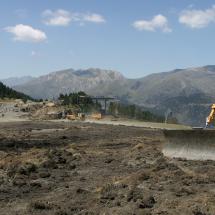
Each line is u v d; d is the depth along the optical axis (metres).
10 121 88.25
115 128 66.31
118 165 26.08
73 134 52.94
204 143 26.66
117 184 18.75
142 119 105.06
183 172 21.41
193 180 19.91
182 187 18.30
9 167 23.95
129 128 67.38
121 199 16.52
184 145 27.50
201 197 16.25
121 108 110.50
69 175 22.81
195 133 26.92
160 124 83.31
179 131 27.50
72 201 16.59
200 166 24.11
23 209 15.87
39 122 84.06
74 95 121.06
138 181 19.77
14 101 125.31
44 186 19.97
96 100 121.44
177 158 27.02
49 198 17.39
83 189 18.50
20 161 25.39
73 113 104.56
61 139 45.44
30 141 42.53
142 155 29.06
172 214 14.27
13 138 46.00
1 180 20.94
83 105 117.25
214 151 26.25
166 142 28.62
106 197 16.81
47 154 28.44
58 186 19.98
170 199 16.45
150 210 14.95
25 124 75.81
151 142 40.00
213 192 17.61
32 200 17.20
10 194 18.42
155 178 20.36
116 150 33.31
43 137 47.88
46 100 123.56
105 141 41.81
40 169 24.42
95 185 19.88
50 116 98.50
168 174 21.16
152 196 16.47
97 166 25.91
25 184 20.20
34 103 113.06
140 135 51.84
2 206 16.44
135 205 15.48
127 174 22.53
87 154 30.73
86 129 62.56
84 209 15.51
